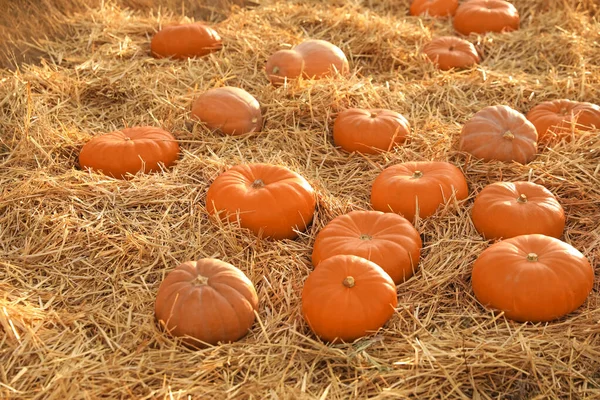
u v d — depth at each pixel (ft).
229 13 28.55
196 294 12.78
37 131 18.75
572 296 13.16
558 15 27.53
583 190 16.43
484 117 17.79
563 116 18.94
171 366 12.15
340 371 12.46
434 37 26.40
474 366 12.10
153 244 15.06
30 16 24.93
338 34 25.70
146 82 21.97
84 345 12.66
